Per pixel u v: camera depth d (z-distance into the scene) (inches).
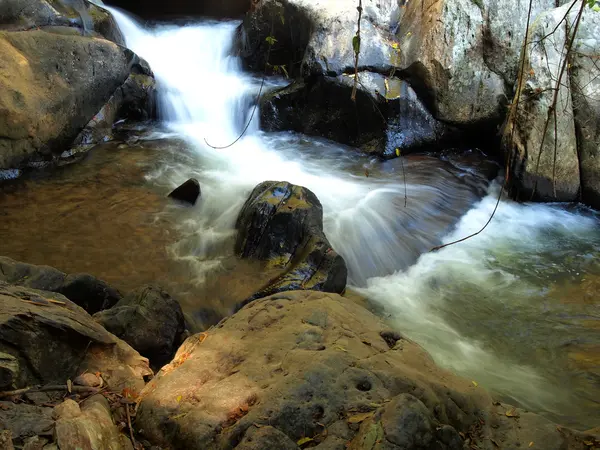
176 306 203.8
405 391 136.9
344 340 159.3
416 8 427.5
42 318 143.0
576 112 370.9
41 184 329.4
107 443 120.2
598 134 367.9
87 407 131.5
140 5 640.4
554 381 224.2
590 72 367.9
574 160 373.7
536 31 383.9
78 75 365.7
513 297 282.5
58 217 295.1
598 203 372.2
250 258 268.2
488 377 225.1
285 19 464.1
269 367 146.6
